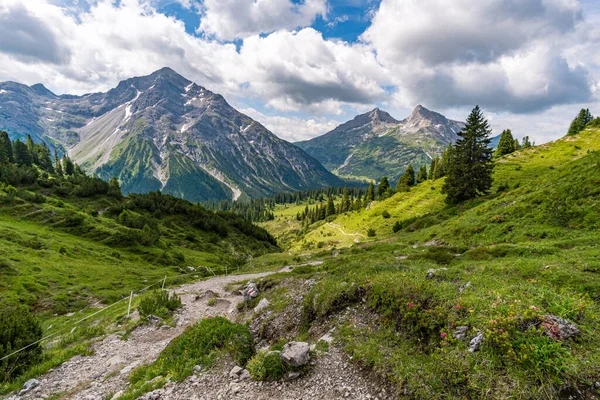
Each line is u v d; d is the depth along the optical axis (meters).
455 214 57.03
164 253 64.25
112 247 61.72
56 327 24.52
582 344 6.64
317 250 82.75
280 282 22.22
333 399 7.68
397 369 7.74
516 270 13.84
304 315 13.59
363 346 9.39
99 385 11.25
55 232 60.34
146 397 9.09
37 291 33.31
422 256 23.14
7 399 10.80
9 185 81.06
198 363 10.87
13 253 40.91
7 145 134.62
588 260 13.53
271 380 9.05
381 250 40.19
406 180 115.88
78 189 98.25
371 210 101.25
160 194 118.81
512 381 6.27
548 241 21.61
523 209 30.64
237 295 28.64
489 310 8.34
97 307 32.22
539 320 7.31
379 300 11.41
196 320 20.61
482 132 62.22
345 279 14.87
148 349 15.42
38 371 12.79
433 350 8.21
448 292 10.20
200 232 104.19
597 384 5.67
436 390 6.80
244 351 11.16
